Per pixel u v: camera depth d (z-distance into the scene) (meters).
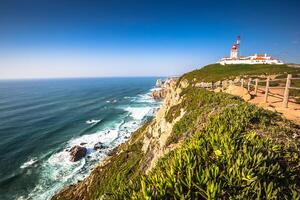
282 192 3.50
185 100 21.86
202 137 5.55
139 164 19.98
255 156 3.92
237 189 3.33
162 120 26.02
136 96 117.06
